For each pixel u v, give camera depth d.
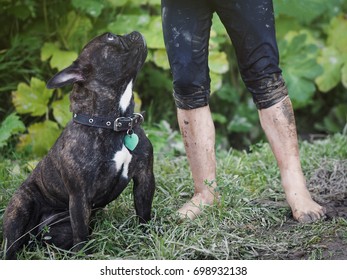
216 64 7.49
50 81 4.55
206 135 5.15
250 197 5.54
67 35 7.63
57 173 4.78
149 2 7.77
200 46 4.93
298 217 5.02
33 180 4.96
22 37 7.51
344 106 8.62
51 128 7.23
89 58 4.64
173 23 4.90
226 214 5.12
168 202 5.46
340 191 5.68
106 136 4.59
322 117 8.91
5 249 4.73
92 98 4.62
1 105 7.67
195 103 5.07
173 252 4.55
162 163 6.48
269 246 4.67
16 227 4.82
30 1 7.47
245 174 6.13
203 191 5.26
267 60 4.88
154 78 8.26
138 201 4.88
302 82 7.90
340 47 8.30
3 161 6.71
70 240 4.94
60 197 4.86
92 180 4.59
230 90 8.50
